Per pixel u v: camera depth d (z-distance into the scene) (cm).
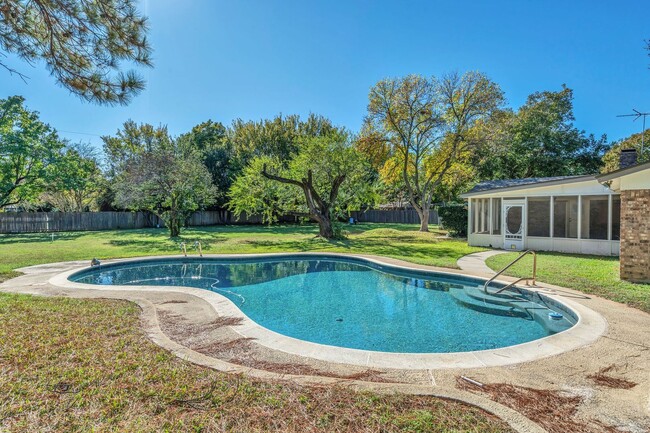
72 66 415
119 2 392
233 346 409
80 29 395
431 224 3170
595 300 611
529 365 360
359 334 557
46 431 216
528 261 1056
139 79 433
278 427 227
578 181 1223
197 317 519
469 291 809
